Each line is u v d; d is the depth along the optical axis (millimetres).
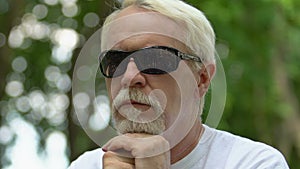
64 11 10664
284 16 9773
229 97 9852
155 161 2814
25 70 11258
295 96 11602
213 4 9070
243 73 9992
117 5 3053
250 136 11453
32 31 10969
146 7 2955
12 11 10016
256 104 10648
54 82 10805
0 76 9938
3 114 10984
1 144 10797
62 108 10359
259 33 9805
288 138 11320
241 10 9344
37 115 10898
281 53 10406
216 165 3123
